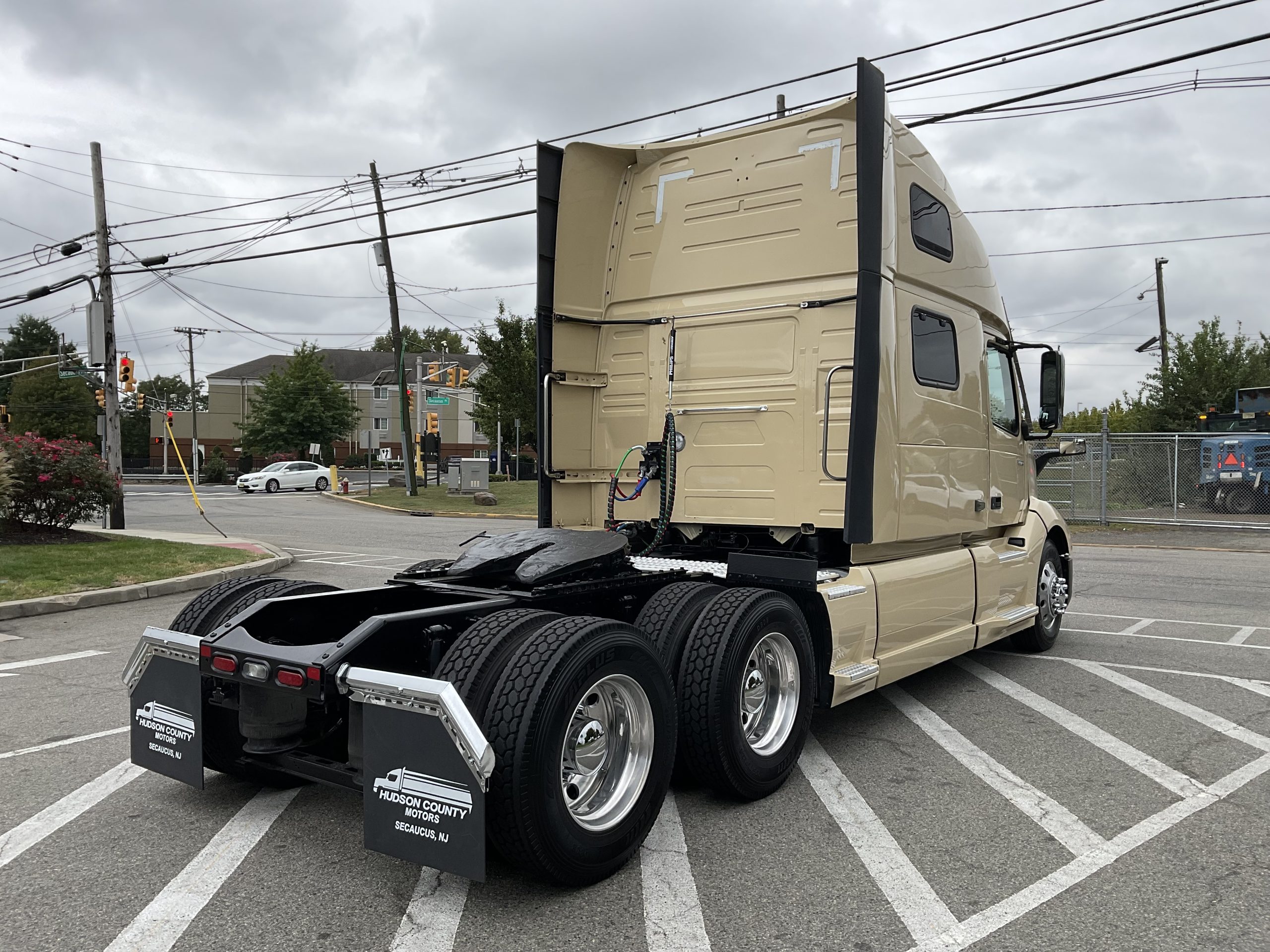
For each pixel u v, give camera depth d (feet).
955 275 19.17
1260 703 18.99
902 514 16.38
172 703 12.20
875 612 15.85
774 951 9.14
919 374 17.22
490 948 9.20
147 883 10.71
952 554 19.13
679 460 18.57
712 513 18.15
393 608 14.16
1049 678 21.26
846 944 9.28
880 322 15.31
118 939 9.39
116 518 59.06
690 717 12.63
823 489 16.75
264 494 130.21
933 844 11.82
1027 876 10.87
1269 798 13.48
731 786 12.84
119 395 63.98
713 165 18.45
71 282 72.23
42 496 44.86
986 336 21.03
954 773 14.65
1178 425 95.45
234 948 9.21
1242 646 24.98
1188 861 11.28
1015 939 9.38
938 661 18.20
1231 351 95.96
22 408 213.46
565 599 13.35
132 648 24.58
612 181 19.70
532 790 9.63
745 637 12.83
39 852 11.61
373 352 293.43
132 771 14.82
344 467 250.78
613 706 11.30
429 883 10.73
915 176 17.39
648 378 19.20
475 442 271.08
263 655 10.91
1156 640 25.86
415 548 53.52
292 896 10.36
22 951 9.13
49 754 15.69
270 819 12.72
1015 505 22.71
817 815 12.87
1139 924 9.70
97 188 67.41
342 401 222.28
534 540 14.69
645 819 11.22
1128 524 64.28
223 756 13.17
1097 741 16.33
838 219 16.80
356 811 13.06
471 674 10.12
